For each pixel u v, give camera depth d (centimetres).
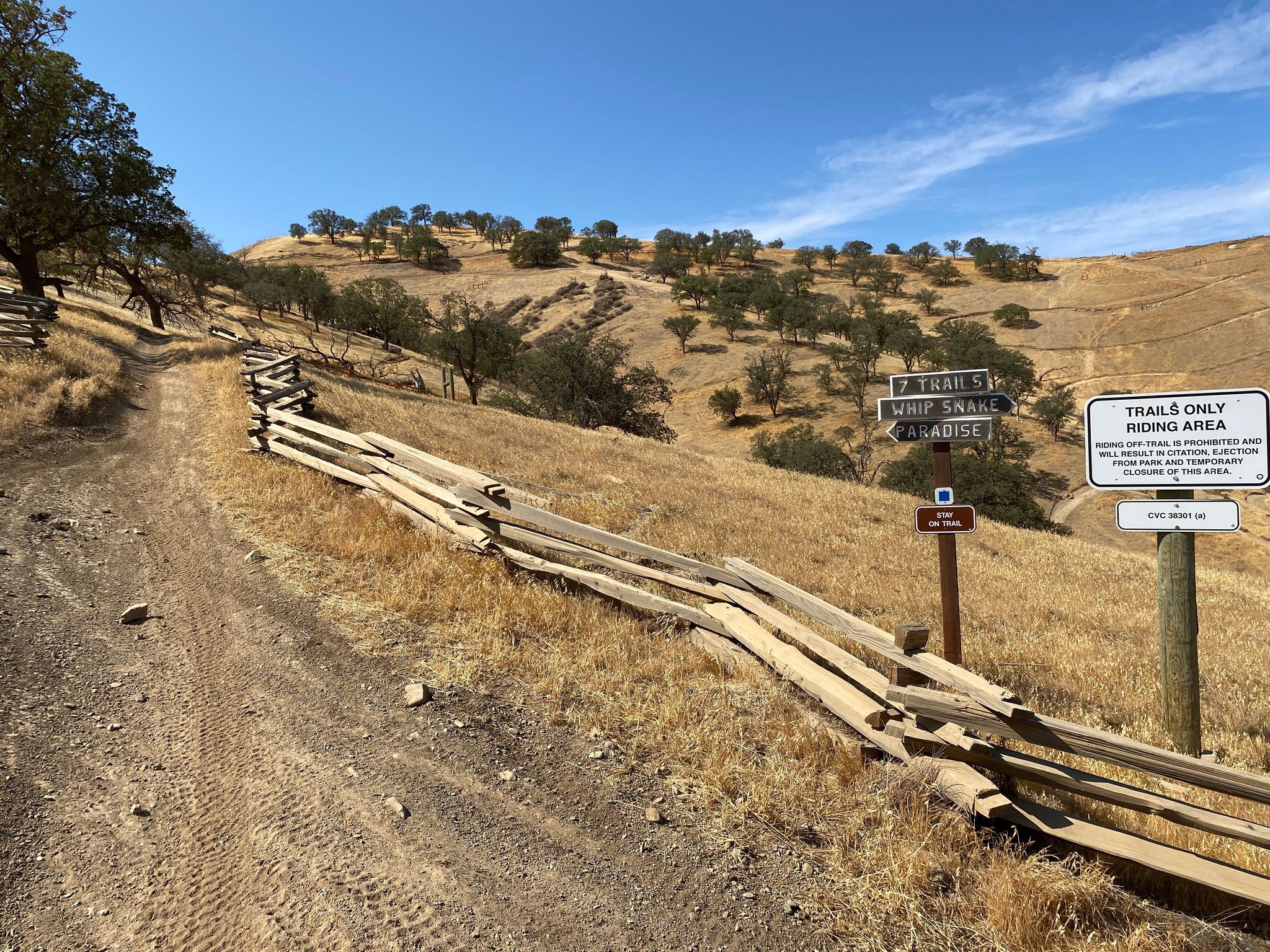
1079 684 659
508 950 293
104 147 2491
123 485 957
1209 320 9756
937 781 380
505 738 441
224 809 361
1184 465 482
